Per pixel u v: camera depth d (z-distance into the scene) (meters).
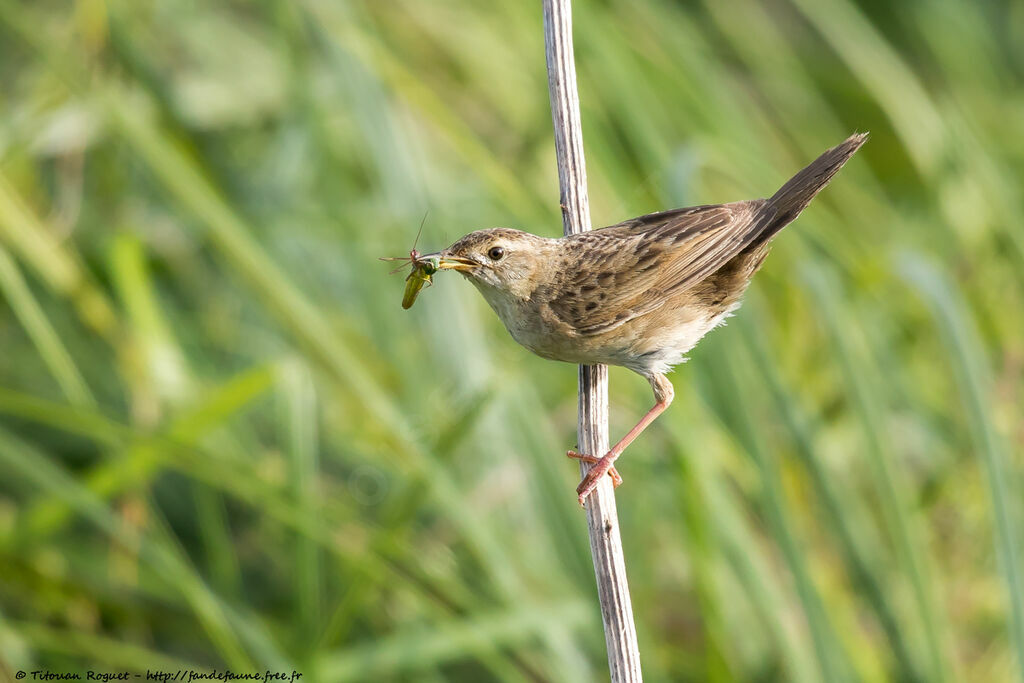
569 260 8.34
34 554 10.65
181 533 12.01
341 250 12.39
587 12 12.08
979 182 13.41
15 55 13.72
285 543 12.03
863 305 11.84
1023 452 11.36
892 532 9.48
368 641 10.92
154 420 11.26
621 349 8.38
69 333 12.25
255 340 12.81
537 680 10.69
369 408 10.23
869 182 14.90
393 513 9.97
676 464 10.23
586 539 10.28
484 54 13.80
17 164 12.27
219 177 12.66
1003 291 13.37
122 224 12.68
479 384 10.89
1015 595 8.91
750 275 8.68
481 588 11.02
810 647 10.48
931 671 9.20
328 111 12.98
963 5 17.22
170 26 13.84
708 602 9.78
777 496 9.49
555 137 8.43
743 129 13.37
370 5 13.33
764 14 15.84
